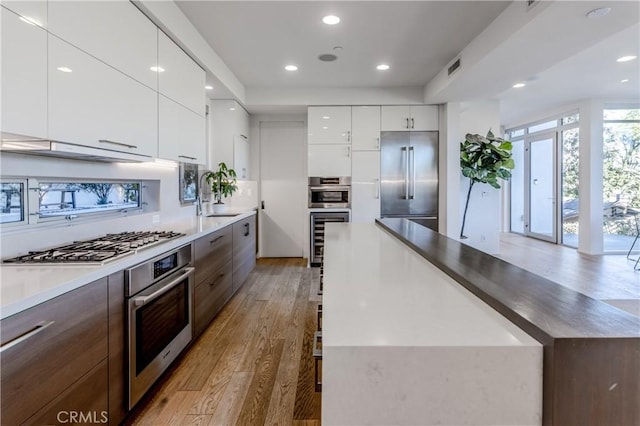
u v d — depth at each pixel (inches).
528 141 314.8
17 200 71.7
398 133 210.4
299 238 247.9
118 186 108.0
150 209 126.2
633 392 27.6
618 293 154.1
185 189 151.8
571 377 27.4
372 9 116.1
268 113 234.5
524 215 323.0
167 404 80.2
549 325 30.0
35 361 47.2
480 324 33.6
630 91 218.1
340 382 29.1
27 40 58.1
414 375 29.0
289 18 121.4
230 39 137.4
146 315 75.0
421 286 47.5
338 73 182.2
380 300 41.4
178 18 111.5
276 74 182.9
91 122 73.4
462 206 234.5
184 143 119.9
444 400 29.0
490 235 236.4
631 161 244.1
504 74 149.9
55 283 51.9
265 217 247.0
